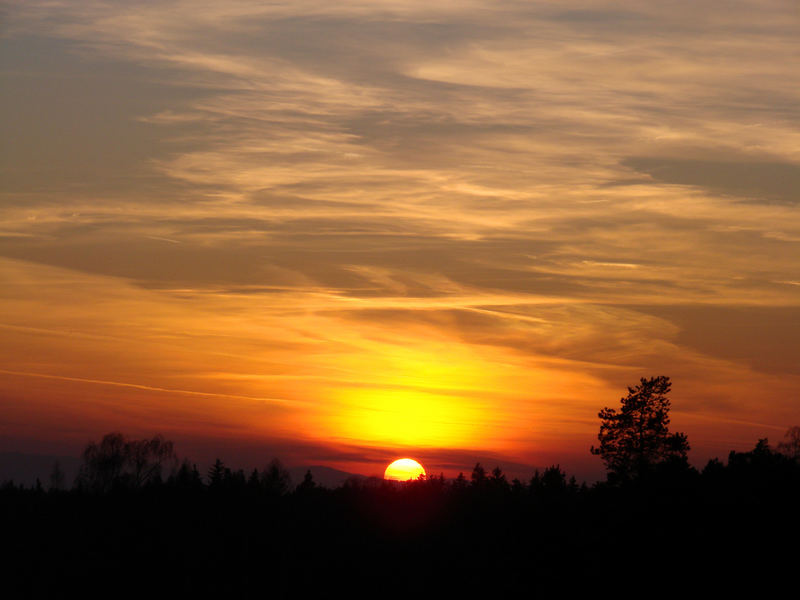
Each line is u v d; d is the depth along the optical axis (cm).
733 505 7462
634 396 8112
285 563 9894
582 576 7625
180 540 10781
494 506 10312
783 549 6806
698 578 6844
